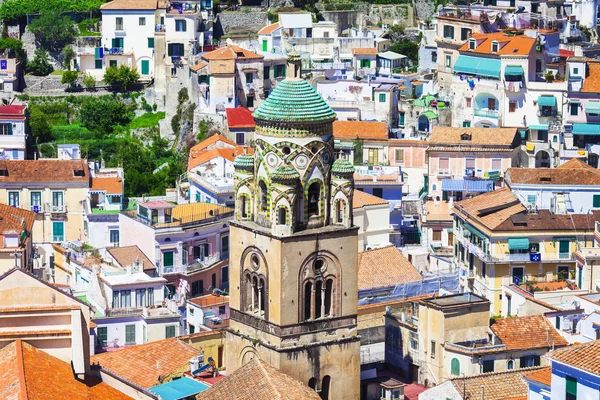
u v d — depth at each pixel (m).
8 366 180.62
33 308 188.25
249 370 199.50
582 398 171.25
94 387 188.12
